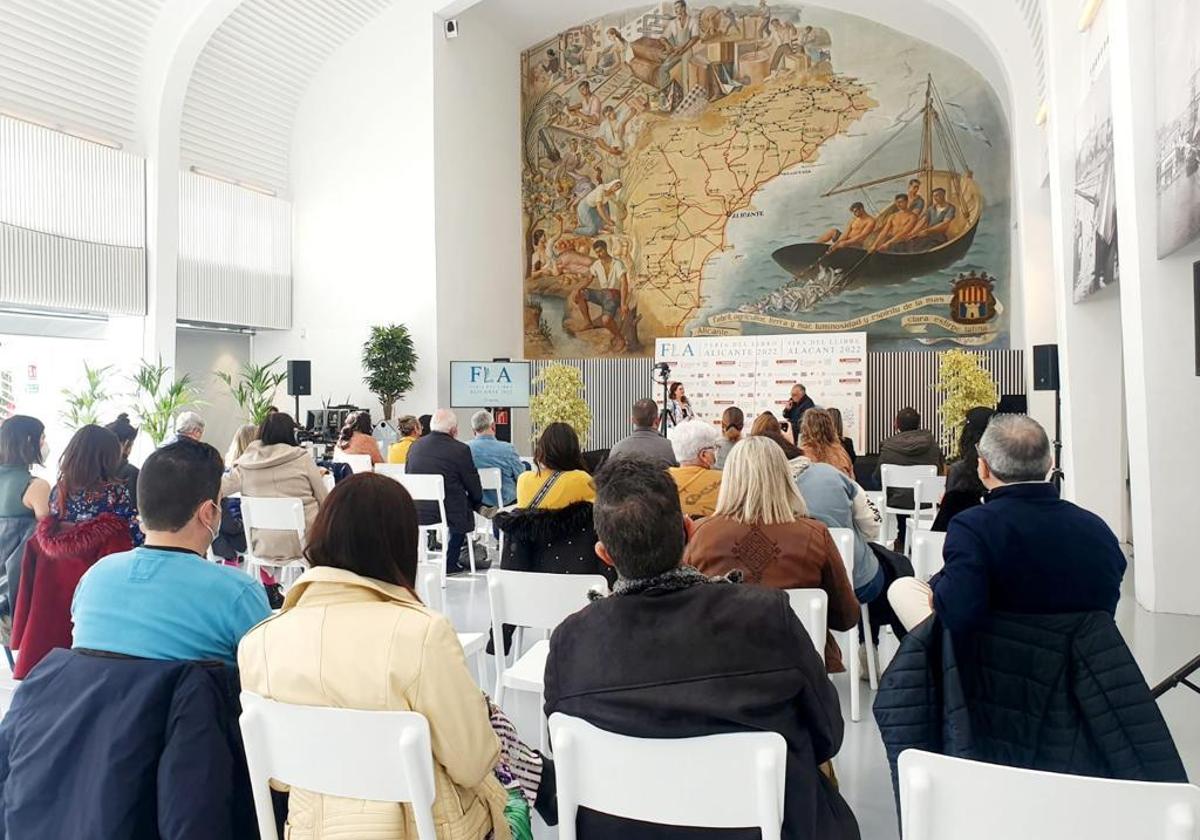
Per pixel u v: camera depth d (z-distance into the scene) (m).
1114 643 2.13
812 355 13.31
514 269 15.44
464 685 1.73
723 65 14.44
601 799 1.72
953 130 13.23
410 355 13.32
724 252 14.44
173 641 1.87
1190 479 5.46
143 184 11.47
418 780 1.62
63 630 3.26
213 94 12.81
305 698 1.73
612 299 15.10
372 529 1.80
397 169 13.71
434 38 13.43
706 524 3.05
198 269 12.70
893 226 13.53
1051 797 1.38
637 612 1.76
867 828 2.92
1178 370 5.43
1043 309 11.23
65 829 1.72
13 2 9.73
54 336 10.98
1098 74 6.90
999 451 2.28
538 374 15.28
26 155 10.03
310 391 13.41
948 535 2.27
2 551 3.72
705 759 1.62
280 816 1.96
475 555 7.45
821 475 4.02
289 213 14.39
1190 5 4.53
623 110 15.03
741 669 1.68
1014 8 10.95
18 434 3.79
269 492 5.28
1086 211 7.38
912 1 12.59
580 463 4.04
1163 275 5.43
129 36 11.04
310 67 13.98
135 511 3.56
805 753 1.72
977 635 2.23
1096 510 8.12
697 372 13.88
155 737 1.74
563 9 14.77
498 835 1.86
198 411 13.58
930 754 1.46
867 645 4.19
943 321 13.28
